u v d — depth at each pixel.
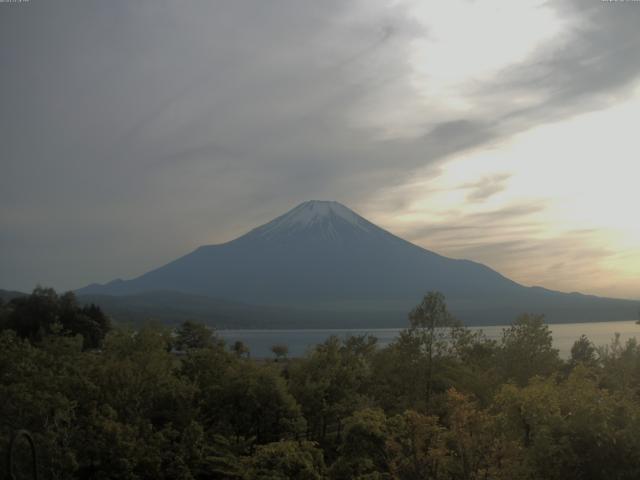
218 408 26.00
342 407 26.42
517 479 14.65
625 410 15.58
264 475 19.27
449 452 15.83
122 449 20.78
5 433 18.11
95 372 25.72
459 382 25.75
